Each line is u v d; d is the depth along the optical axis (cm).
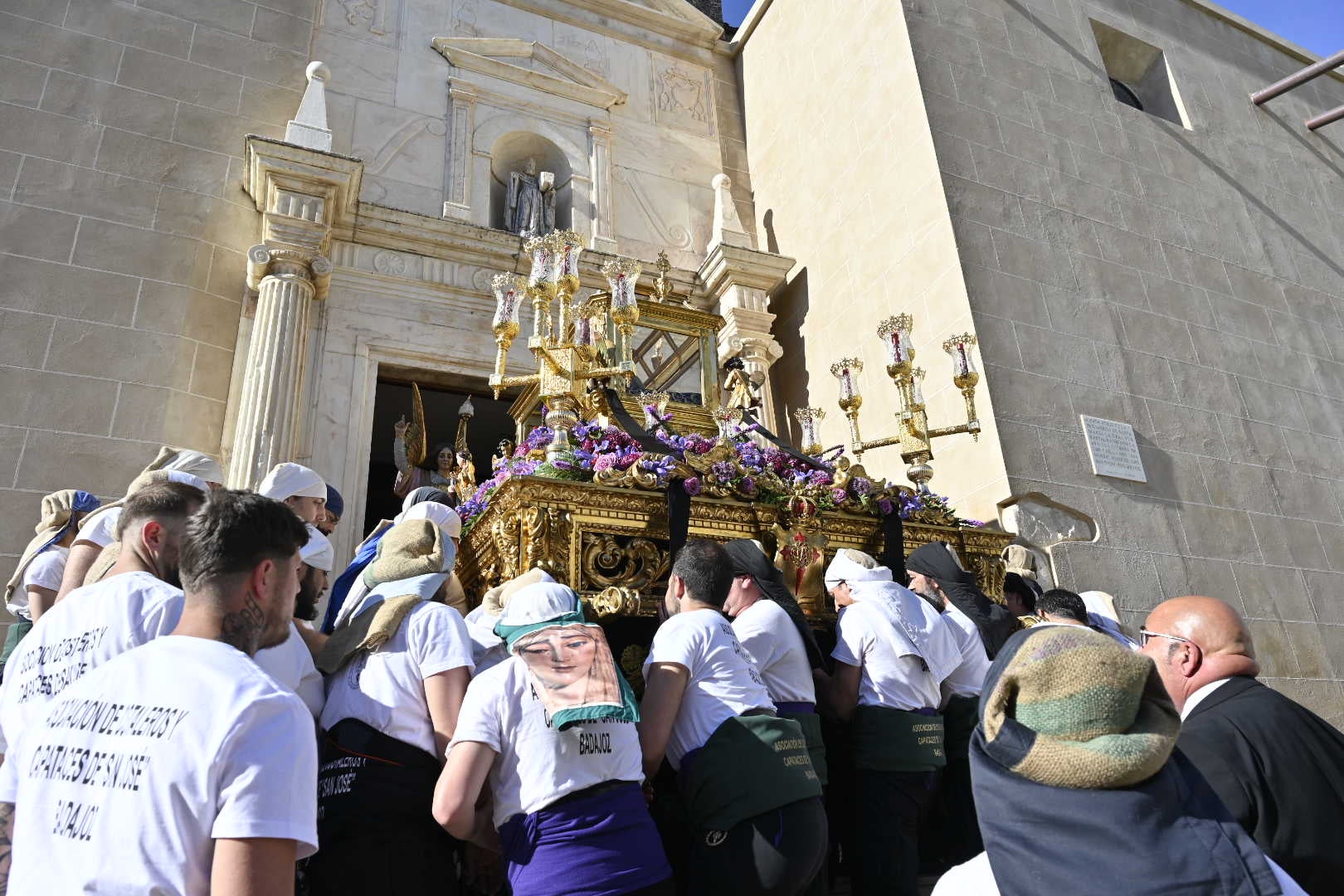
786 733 251
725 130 1015
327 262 660
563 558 348
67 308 605
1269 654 669
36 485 552
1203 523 695
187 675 142
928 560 390
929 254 721
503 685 227
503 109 862
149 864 127
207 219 683
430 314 725
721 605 279
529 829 213
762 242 952
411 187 785
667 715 251
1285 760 200
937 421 679
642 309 580
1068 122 855
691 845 250
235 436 604
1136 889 129
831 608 397
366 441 664
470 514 407
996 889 153
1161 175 890
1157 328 780
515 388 748
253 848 128
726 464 394
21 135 643
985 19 867
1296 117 1077
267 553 162
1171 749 143
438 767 235
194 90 725
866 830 293
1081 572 609
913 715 302
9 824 147
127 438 591
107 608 189
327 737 237
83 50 695
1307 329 898
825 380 813
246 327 665
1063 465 647
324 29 815
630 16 1012
